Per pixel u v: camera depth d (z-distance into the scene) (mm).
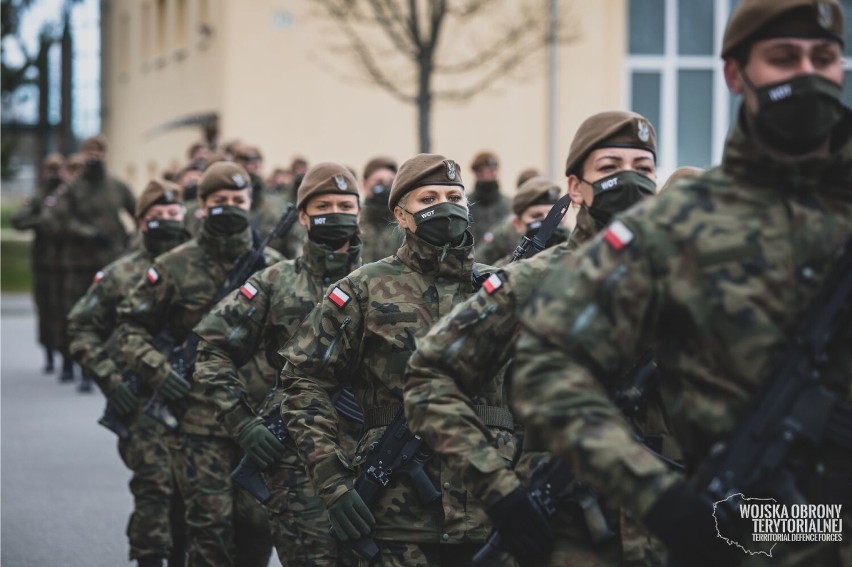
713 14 29922
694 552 3574
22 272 43094
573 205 5793
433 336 5078
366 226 14172
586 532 4977
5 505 12305
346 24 25656
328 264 7875
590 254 3846
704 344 3771
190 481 8398
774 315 3744
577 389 3762
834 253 3785
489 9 27766
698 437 3812
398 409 6203
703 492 3666
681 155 30094
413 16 22734
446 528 5941
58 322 21281
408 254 6414
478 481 4797
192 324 8922
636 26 29734
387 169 14234
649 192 5355
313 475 6285
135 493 9492
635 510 3641
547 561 4992
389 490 6035
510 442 5891
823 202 3838
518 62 25656
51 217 20984
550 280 3887
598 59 29328
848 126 3844
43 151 48406
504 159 29188
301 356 6414
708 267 3766
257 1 28469
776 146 3773
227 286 8930
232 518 8445
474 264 6691
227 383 7723
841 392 3740
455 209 6324
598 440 3697
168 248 10711
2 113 47406
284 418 6492
